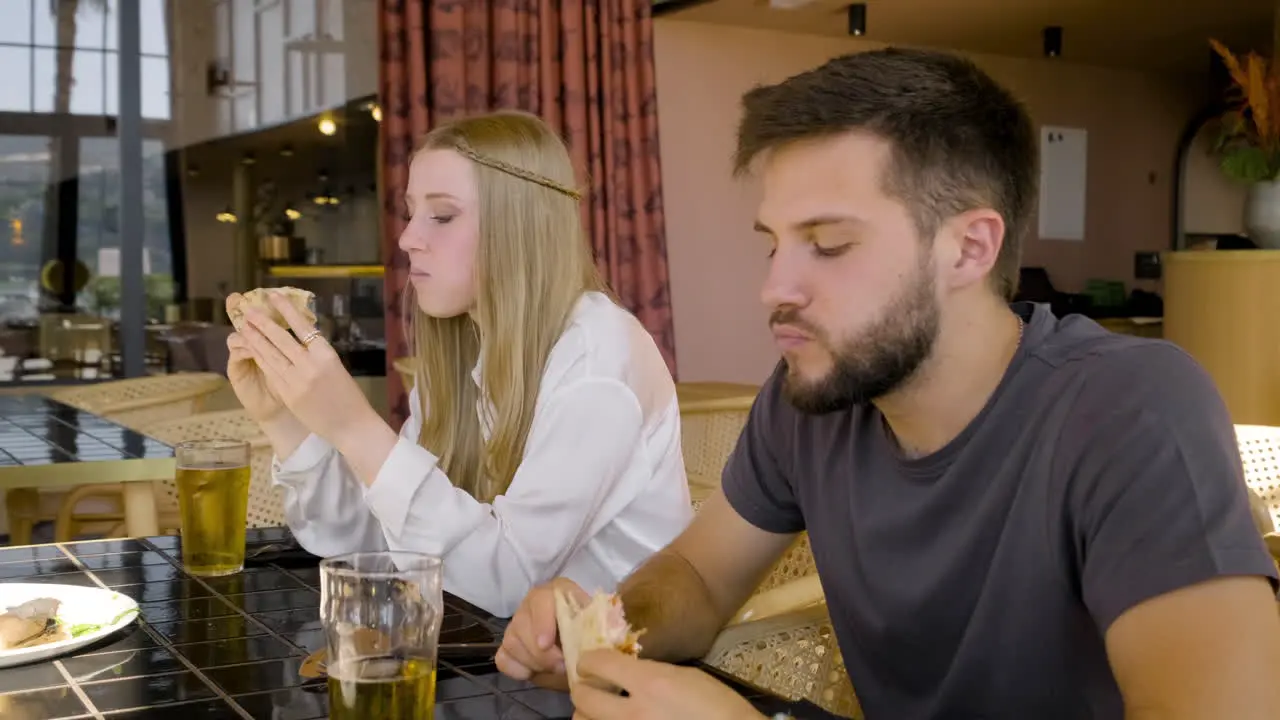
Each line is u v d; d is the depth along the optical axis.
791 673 1.31
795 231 1.04
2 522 4.09
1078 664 1.03
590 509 1.49
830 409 1.06
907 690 1.17
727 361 5.39
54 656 1.06
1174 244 6.91
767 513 1.36
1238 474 0.91
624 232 4.84
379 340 5.00
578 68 4.70
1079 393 1.00
